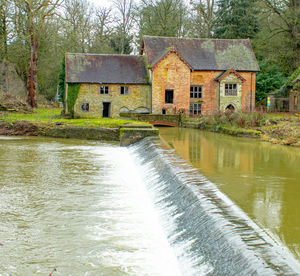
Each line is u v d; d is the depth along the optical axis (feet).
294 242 23.52
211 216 27.37
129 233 33.09
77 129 93.81
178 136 88.63
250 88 148.46
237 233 23.80
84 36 199.93
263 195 35.19
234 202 32.30
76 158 67.31
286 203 32.55
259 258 20.24
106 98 137.28
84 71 137.18
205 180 40.04
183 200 34.65
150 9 197.26
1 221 36.35
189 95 139.95
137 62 146.30
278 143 74.28
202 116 123.34
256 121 95.50
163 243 30.76
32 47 151.43
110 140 91.66
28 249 30.50
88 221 36.14
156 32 196.75
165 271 26.43
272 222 27.45
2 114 120.78
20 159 65.16
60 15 142.51
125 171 57.52
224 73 142.51
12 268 27.50
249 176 43.57
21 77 186.50
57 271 27.02
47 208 39.99
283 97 142.31
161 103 138.00
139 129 83.76
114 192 45.85
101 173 55.88
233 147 68.33
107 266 27.45
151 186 45.70
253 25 182.60
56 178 52.37
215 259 23.06
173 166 46.96
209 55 149.59
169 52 136.05
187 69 138.51
